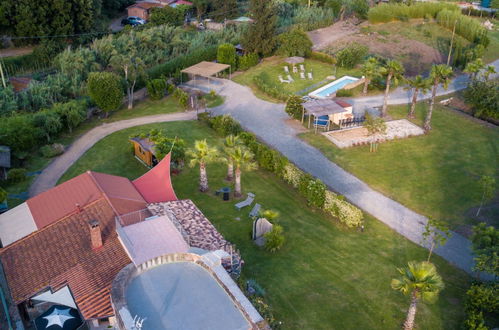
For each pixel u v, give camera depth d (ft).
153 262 85.10
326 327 92.02
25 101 195.93
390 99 217.15
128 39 273.33
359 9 344.69
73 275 90.27
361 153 167.94
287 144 173.47
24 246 98.22
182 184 146.41
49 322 81.66
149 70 230.07
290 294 100.68
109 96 189.47
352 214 123.03
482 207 136.67
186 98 207.92
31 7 284.00
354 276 107.34
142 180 126.93
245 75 252.42
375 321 93.91
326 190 130.93
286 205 136.98
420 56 274.98
